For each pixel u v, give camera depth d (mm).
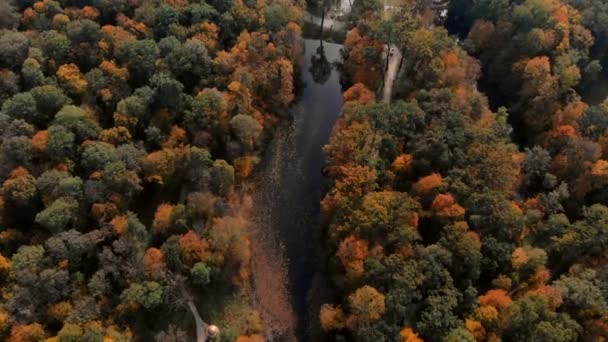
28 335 104062
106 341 106750
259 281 135000
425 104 143875
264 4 165750
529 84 156500
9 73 136500
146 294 113812
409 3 179250
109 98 138750
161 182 132500
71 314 108438
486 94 173375
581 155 132750
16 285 108188
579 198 134250
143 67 143000
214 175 136625
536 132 154625
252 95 154875
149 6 155500
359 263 116812
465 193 123688
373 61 162875
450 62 153875
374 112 139125
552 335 103250
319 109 173625
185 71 147000
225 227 125688
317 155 161500
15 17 151000
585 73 160125
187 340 119812
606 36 160250
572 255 122938
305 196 152000
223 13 162000
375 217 118812
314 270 137750
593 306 110000
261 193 151625
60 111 129500
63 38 143000
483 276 119500
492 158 126938
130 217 122688
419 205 125688
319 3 189250
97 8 156625
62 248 112562
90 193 120938
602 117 138000
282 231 144875
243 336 121188
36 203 121562
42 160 126375
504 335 109625
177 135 139125
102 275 114812
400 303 109750
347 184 128375
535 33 156250
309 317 130375
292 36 167000
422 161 132625
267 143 161500
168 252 119938
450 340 104688
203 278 119625
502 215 117750
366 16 173250
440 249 115375
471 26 187625
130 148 130250
